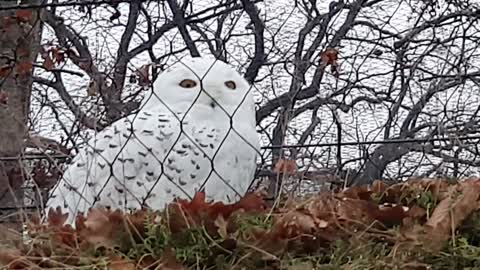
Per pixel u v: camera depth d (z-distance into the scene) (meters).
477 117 6.29
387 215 2.25
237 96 3.46
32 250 2.19
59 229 2.32
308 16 6.85
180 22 6.98
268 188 3.73
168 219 2.22
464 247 2.10
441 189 2.45
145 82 4.79
